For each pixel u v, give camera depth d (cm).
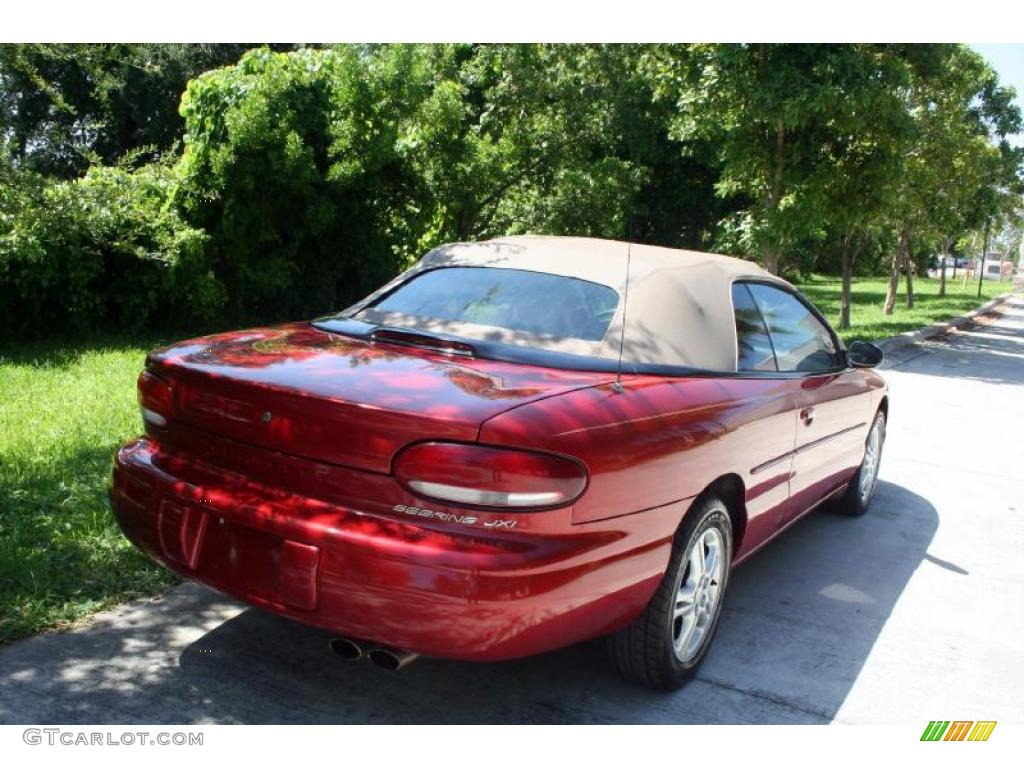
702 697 323
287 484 269
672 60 1471
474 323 339
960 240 4266
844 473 508
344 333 342
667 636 307
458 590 242
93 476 484
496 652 252
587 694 319
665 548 295
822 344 472
